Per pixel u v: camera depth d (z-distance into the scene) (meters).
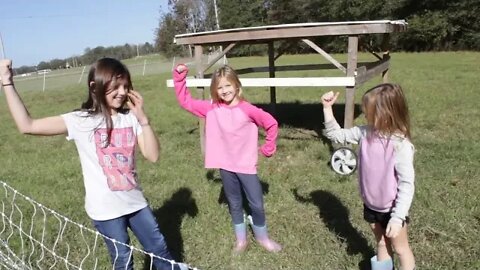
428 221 4.20
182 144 7.94
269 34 6.29
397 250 3.01
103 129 2.77
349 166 5.68
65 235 4.46
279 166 6.28
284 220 4.45
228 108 3.75
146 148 2.87
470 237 3.91
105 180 2.81
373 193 2.88
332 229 4.23
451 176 5.32
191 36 6.89
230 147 3.75
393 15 40.56
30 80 38.00
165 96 15.70
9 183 6.26
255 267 3.75
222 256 3.92
